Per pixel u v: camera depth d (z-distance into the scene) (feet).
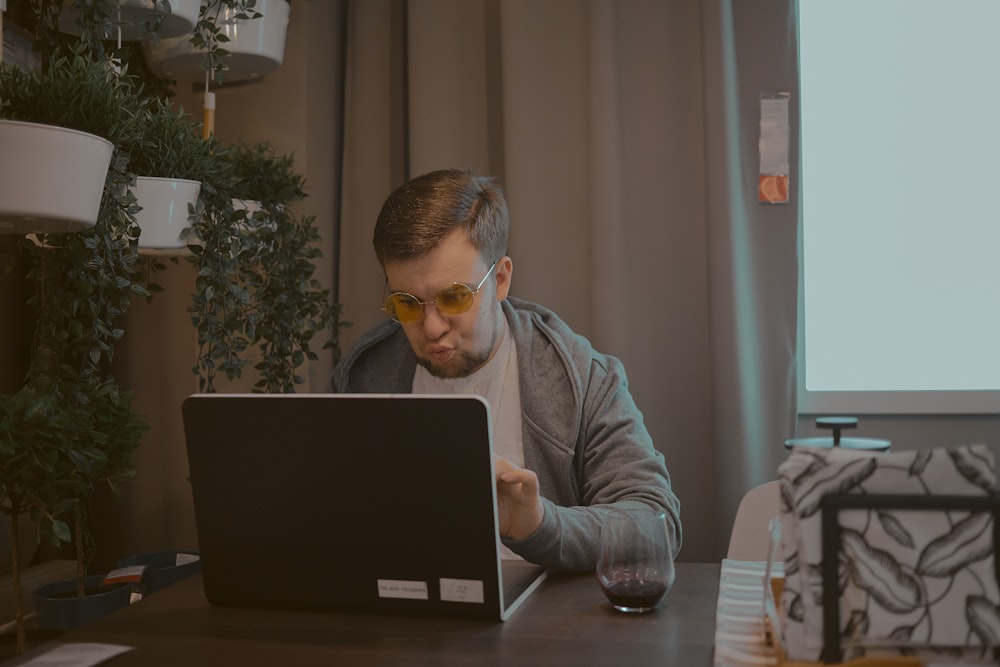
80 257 5.77
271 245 7.41
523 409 6.34
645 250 8.68
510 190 8.68
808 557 3.34
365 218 9.05
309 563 4.29
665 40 8.63
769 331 8.49
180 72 7.96
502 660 3.62
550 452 6.20
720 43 8.27
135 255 5.87
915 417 8.83
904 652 3.29
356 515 4.17
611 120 8.45
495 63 9.01
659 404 8.65
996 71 8.84
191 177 6.26
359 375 6.75
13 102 5.12
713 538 8.61
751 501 5.99
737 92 8.48
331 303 9.12
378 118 9.09
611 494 5.66
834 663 3.30
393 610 4.22
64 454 5.11
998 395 8.66
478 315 5.85
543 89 8.72
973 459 3.30
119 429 5.60
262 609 4.43
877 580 3.27
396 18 9.27
